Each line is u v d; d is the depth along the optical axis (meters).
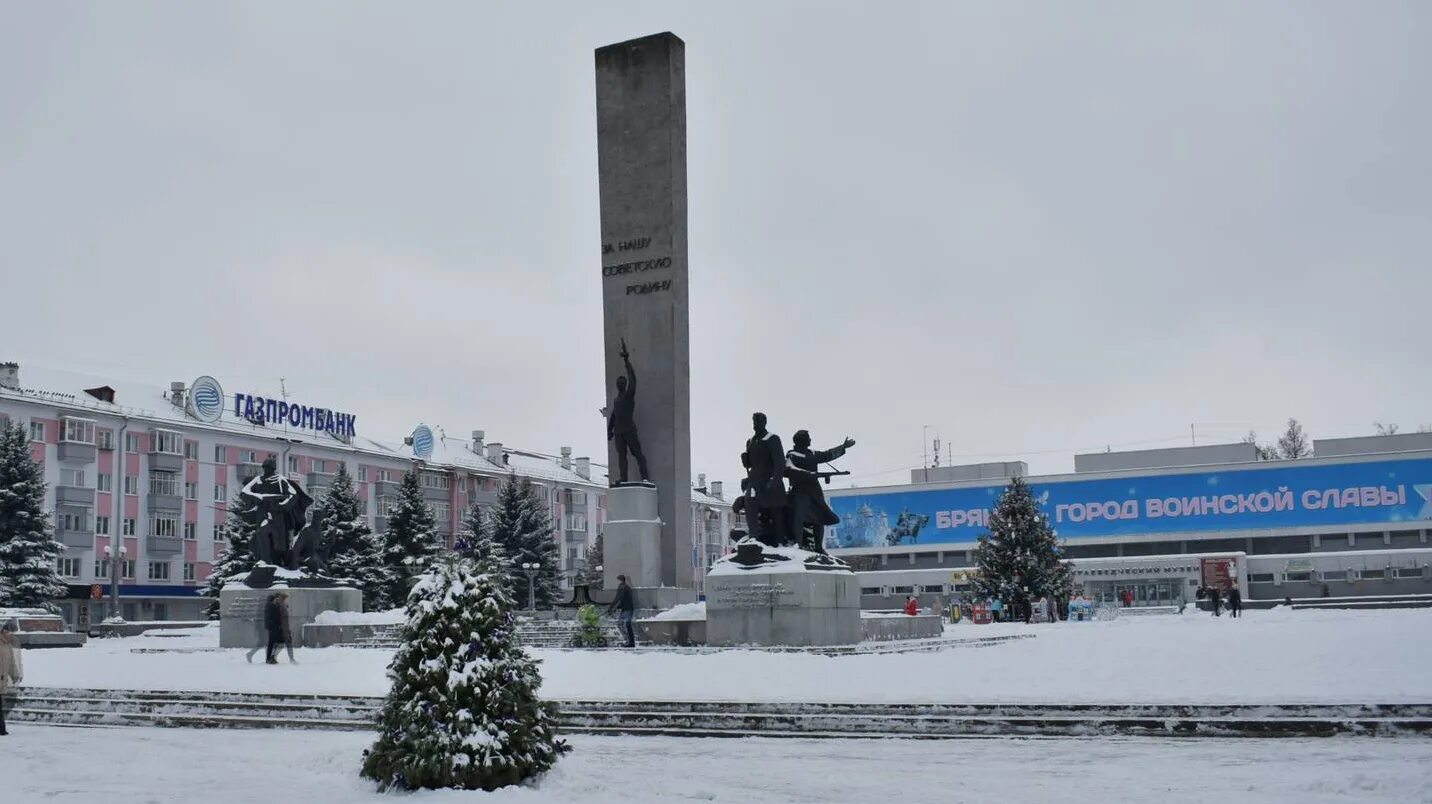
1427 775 10.81
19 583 59.94
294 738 15.92
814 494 29.42
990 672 20.66
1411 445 96.00
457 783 10.82
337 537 67.94
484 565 11.47
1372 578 88.44
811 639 27.66
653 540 37.72
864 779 11.61
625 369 39.94
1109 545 97.81
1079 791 10.71
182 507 81.81
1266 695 15.60
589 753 13.74
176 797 10.94
